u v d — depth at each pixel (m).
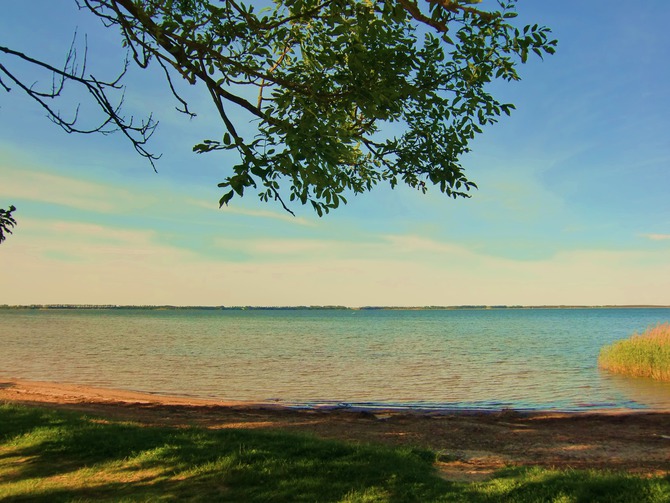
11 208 4.35
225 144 3.51
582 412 14.44
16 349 38.41
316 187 3.73
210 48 3.99
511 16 4.14
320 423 12.34
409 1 3.61
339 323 112.75
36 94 3.10
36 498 5.67
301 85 4.16
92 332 65.81
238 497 5.75
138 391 18.92
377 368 27.03
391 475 6.54
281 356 33.88
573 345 43.38
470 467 7.89
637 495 5.64
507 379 22.64
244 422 12.19
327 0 3.88
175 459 7.12
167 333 64.81
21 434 8.26
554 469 7.70
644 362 22.91
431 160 4.97
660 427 12.22
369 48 4.23
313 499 5.70
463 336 59.34
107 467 6.86
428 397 18.12
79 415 10.16
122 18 3.45
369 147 5.06
